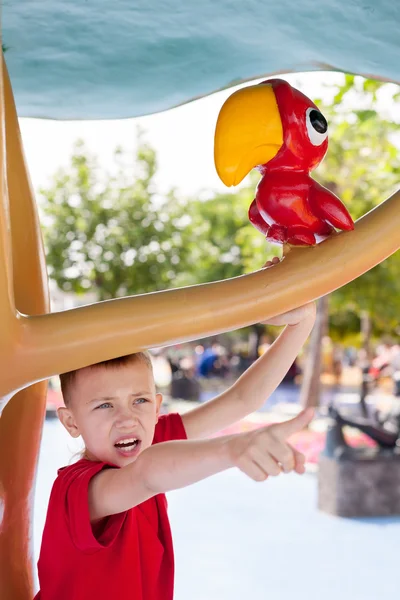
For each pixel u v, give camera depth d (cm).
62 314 124
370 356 2761
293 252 136
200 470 121
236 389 199
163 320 125
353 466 802
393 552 677
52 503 157
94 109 220
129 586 162
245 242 1744
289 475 999
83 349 123
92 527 152
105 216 2414
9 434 166
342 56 186
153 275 2428
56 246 2395
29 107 218
